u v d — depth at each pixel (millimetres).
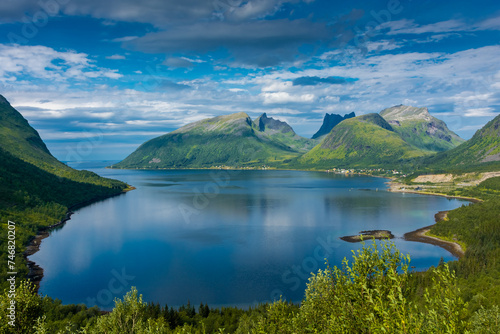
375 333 16719
